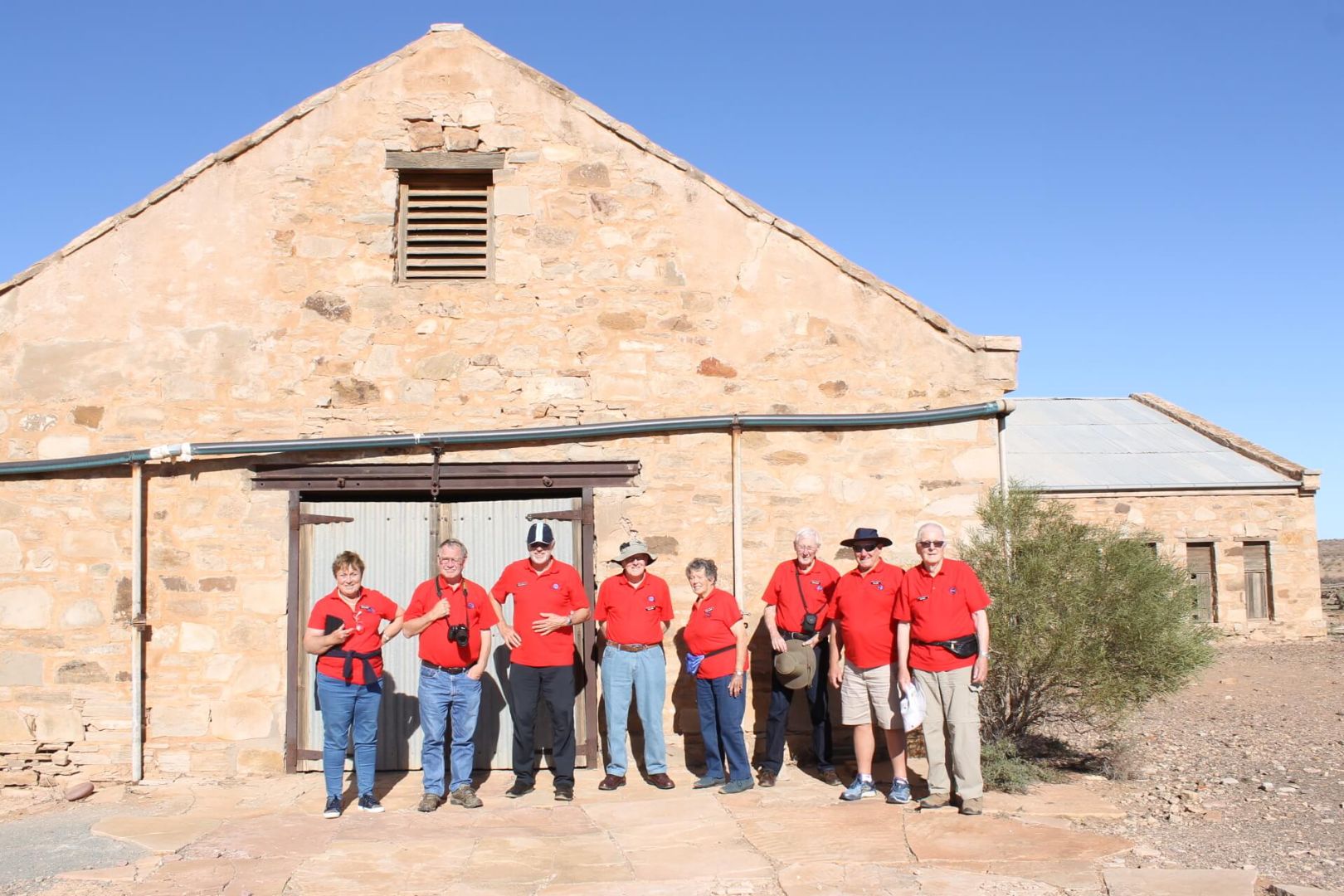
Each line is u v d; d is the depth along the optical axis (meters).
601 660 7.93
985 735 8.04
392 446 8.29
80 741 7.93
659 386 8.52
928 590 6.84
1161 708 12.05
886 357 8.66
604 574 8.32
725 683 7.49
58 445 8.12
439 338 8.43
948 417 8.58
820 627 7.57
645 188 8.66
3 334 8.17
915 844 6.14
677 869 5.77
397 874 5.71
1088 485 20.41
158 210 8.34
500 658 8.30
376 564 8.27
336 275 8.41
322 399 8.30
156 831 6.58
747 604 8.39
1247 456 21.97
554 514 8.37
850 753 8.35
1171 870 5.65
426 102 8.62
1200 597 8.20
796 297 8.66
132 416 8.18
